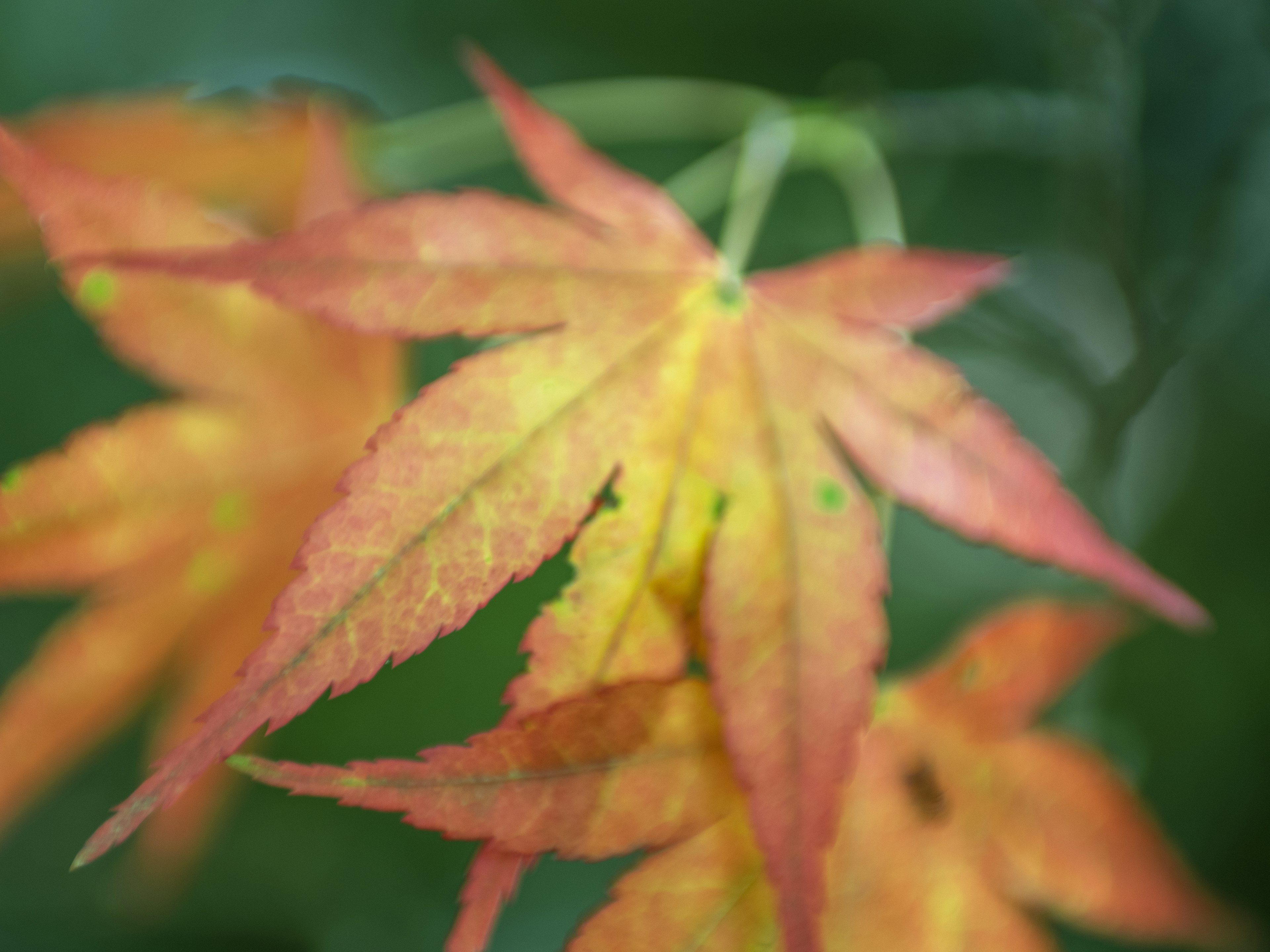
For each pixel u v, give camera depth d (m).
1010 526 0.16
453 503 0.15
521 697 0.15
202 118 0.20
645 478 0.16
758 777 0.15
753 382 0.16
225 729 0.14
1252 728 0.28
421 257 0.16
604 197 0.17
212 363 0.18
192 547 0.18
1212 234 0.23
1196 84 0.26
